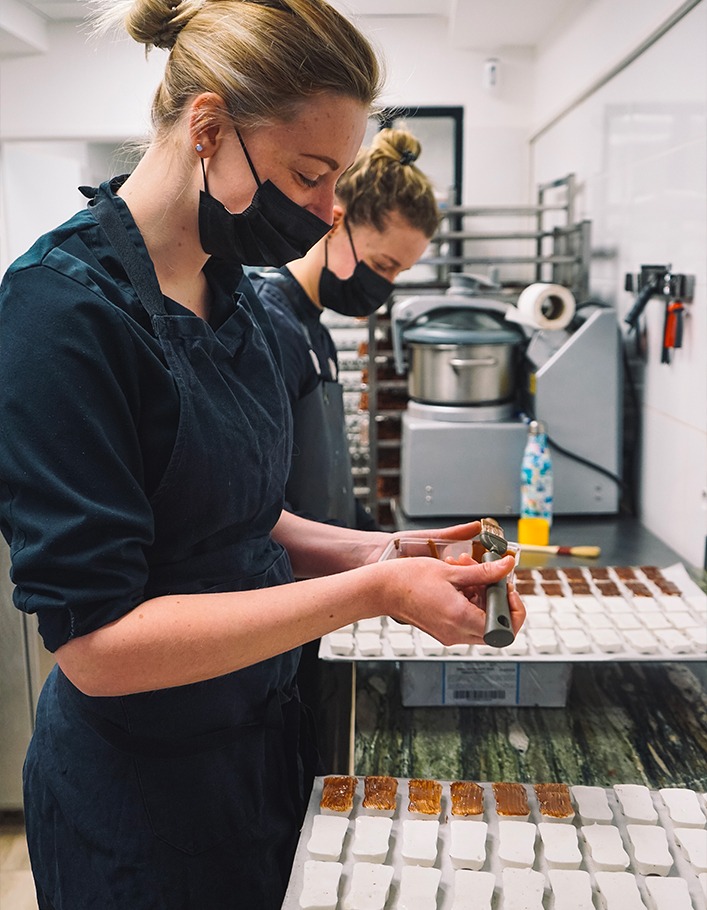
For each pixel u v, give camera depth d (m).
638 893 0.84
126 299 0.85
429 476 2.30
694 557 1.92
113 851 0.94
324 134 0.82
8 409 0.76
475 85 3.82
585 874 0.87
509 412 2.38
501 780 1.12
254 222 0.85
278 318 1.47
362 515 1.85
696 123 1.83
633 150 2.29
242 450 0.92
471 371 2.29
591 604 1.56
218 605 0.81
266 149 0.82
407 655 1.31
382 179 1.45
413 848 0.90
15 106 3.92
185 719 0.94
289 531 1.23
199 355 0.89
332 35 0.80
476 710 1.32
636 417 2.32
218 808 0.97
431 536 1.16
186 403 0.86
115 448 0.80
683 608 1.50
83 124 3.94
